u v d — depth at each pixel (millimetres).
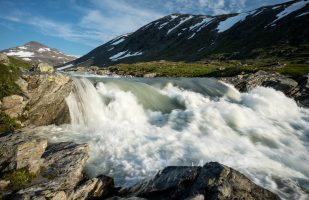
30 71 22969
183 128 25688
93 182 14227
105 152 19375
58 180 13633
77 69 106812
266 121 32250
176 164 18297
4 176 12727
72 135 21422
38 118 21609
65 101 23344
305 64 72062
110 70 91688
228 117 30391
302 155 22562
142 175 16766
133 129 24375
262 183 16188
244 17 191375
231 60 120500
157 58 185250
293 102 41281
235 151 21453
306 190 15586
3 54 20922
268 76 48250
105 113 26672
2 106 18734
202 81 44062
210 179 13039
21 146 14062
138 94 31250
